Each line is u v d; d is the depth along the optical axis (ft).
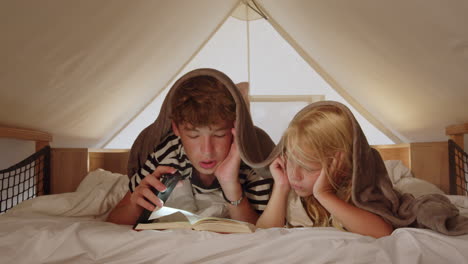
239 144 3.10
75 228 2.53
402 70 6.05
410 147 6.92
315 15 7.10
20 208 3.60
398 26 4.84
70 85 5.62
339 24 6.42
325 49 8.61
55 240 2.42
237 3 10.79
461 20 3.80
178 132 3.39
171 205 3.34
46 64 4.60
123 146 11.79
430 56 4.98
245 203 3.30
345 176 2.99
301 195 3.13
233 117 3.19
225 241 2.37
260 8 11.32
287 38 11.60
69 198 3.69
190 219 2.81
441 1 3.71
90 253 2.35
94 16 4.45
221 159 3.21
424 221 2.59
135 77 7.74
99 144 10.22
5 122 5.37
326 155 2.98
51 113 6.12
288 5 8.26
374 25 5.35
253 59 12.80
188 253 2.31
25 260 2.32
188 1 6.84
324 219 3.15
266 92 12.87
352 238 2.41
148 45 6.83
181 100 3.22
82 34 4.58
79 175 6.99
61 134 7.34
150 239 2.43
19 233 2.51
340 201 2.90
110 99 7.63
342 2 5.53
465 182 6.11
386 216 2.79
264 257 2.25
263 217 3.15
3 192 5.71
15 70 4.29
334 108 3.10
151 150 3.51
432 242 2.29
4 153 5.76
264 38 12.58
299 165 3.05
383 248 2.23
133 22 5.49
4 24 3.45
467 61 4.48
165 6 6.05
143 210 2.97
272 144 3.79
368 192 2.90
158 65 8.40
